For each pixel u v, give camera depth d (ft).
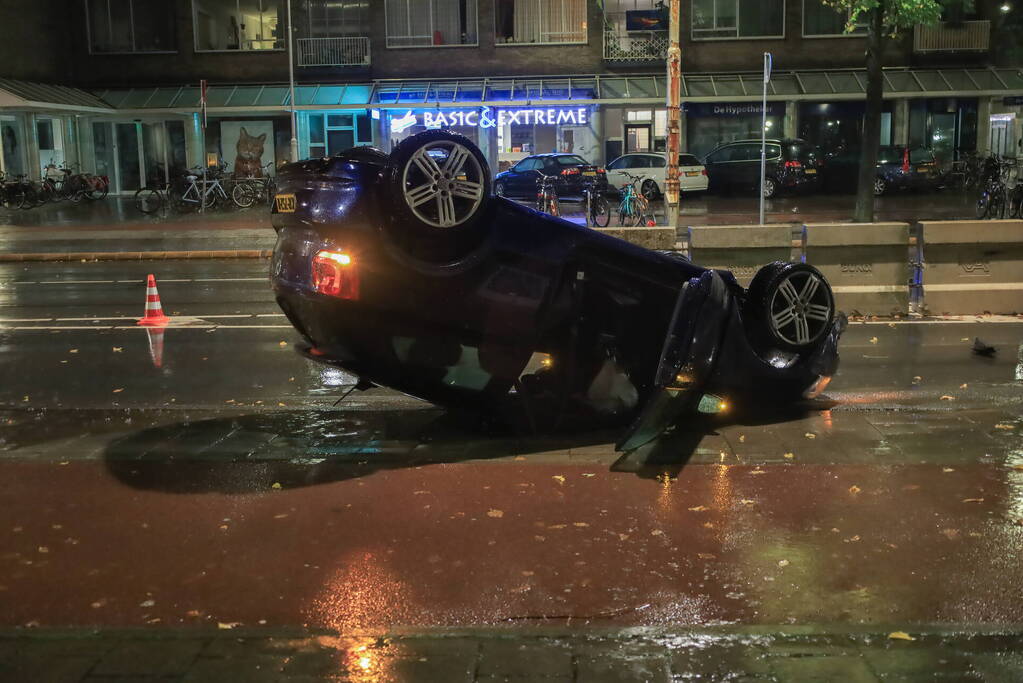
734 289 22.50
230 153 129.18
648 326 21.86
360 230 18.58
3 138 115.65
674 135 54.34
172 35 129.08
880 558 14.38
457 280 19.39
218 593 13.58
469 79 126.52
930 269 37.22
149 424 23.40
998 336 32.76
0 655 11.57
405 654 11.51
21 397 26.78
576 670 11.09
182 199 102.58
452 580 13.88
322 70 128.16
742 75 122.11
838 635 11.93
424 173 18.54
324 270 18.66
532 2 125.29
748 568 14.11
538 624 12.49
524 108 123.34
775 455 19.40
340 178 18.75
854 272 37.01
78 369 30.60
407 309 19.22
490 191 19.25
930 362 29.01
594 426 22.02
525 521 16.14
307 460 19.99
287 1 119.44
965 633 11.94
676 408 19.11
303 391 27.27
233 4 128.36
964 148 122.11
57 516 16.79
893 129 122.62
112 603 13.32
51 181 110.52
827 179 111.96
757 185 107.14
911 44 121.29
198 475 19.06
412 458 19.93
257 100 124.98
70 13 129.18
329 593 13.53
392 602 13.20
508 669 11.13
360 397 26.43
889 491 17.20
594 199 75.00
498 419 21.50
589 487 17.78
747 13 122.42
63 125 125.80
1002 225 36.91
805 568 14.08
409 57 127.65
